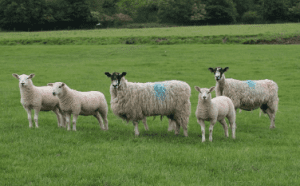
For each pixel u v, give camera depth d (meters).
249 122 12.60
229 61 29.92
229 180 6.21
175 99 9.70
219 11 90.38
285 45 39.25
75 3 86.38
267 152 8.07
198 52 35.53
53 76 23.22
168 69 26.70
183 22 94.06
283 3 88.06
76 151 7.61
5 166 6.55
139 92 9.50
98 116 10.55
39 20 78.81
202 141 8.89
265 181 6.12
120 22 94.06
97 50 38.56
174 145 8.43
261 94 11.59
